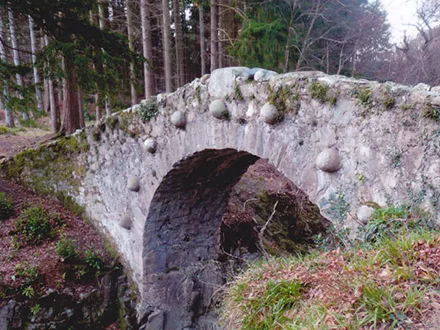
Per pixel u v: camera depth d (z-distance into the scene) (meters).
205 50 14.76
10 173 7.14
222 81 3.51
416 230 1.91
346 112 2.52
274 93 3.01
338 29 9.69
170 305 5.43
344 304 1.45
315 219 7.59
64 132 9.08
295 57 9.10
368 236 2.10
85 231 5.94
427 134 2.07
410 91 2.17
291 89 2.88
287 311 1.83
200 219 5.68
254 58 8.56
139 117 4.70
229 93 3.45
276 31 8.37
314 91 2.71
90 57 6.45
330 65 9.77
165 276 5.39
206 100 3.72
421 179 2.09
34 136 11.85
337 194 2.58
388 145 2.27
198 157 4.18
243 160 4.68
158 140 4.48
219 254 6.08
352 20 9.87
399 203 2.19
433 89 2.33
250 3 8.92
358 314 1.37
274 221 7.35
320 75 2.79
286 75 2.98
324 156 2.59
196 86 3.83
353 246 2.20
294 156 2.90
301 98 2.82
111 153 5.38
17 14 6.34
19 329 4.46
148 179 4.76
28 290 4.58
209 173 4.84
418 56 9.02
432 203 2.02
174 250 5.49
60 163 6.46
